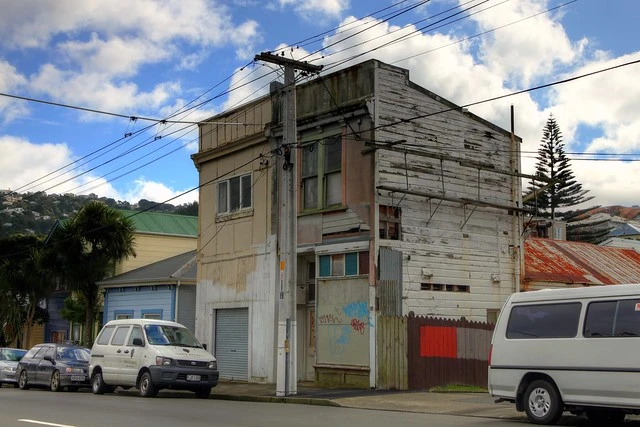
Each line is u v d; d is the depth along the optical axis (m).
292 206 18.94
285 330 18.56
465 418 13.30
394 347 19.61
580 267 27.14
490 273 22.81
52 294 40.47
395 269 20.47
